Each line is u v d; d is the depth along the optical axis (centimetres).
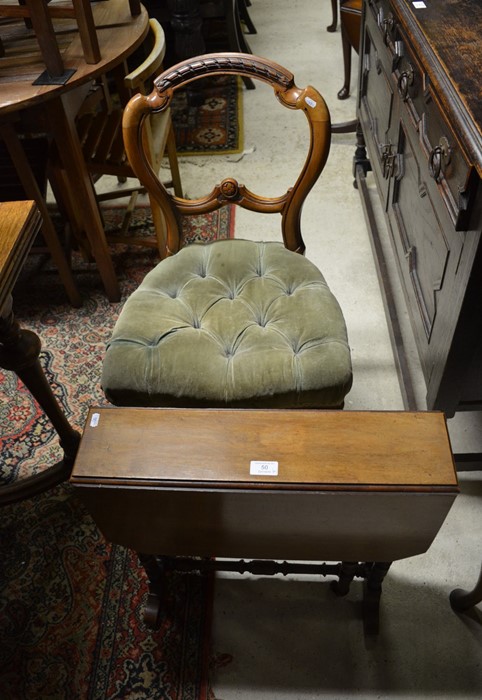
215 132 264
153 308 121
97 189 237
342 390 109
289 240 136
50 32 136
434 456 83
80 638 118
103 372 112
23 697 111
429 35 106
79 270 203
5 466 148
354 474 81
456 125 88
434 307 117
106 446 86
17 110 139
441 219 108
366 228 210
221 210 221
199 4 252
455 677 111
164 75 114
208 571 125
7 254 96
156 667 114
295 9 362
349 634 117
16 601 124
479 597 111
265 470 82
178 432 87
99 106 223
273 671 112
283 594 123
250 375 108
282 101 117
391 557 98
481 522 132
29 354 118
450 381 113
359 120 204
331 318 118
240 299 123
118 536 98
